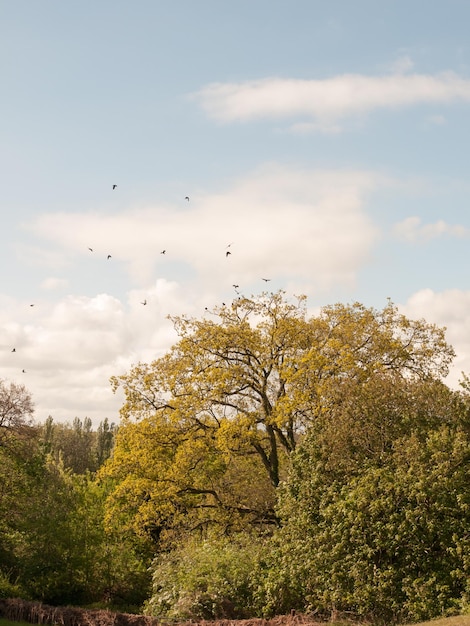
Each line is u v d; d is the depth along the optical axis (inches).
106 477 1529.3
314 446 934.4
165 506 1307.8
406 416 861.8
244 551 983.0
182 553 1041.5
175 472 1302.9
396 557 774.5
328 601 804.6
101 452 4416.8
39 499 1567.4
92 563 1418.6
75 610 883.4
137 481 1336.1
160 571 1005.8
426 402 887.7
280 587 857.5
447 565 740.0
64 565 1409.9
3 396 1694.1
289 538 904.9
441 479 757.3
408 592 720.3
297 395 1158.3
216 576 906.1
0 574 1304.1
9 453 1702.8
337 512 807.7
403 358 1294.3
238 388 1333.7
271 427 1311.5
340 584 792.3
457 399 875.4
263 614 853.2
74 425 4847.4
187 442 1307.8
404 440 820.6
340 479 882.8
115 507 1374.3
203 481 1395.2
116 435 1403.8
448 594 717.9
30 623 851.4
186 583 916.6
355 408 900.0
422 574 751.1
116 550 1425.9
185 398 1317.7
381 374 1020.5
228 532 1305.4
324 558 807.7
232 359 1341.0
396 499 777.6
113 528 1409.9
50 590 1389.0
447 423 864.9
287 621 781.9
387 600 747.4
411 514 741.9
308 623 749.9
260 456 1398.9
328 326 1325.0
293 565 852.6
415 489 759.1
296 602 863.7
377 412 882.8
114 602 1393.9
